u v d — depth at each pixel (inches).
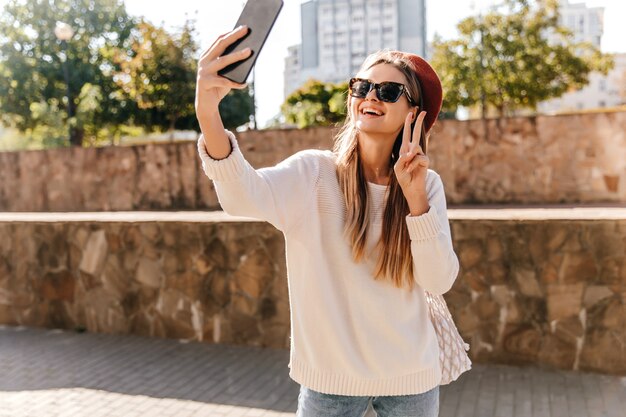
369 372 60.4
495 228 174.1
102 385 167.8
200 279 206.2
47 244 227.9
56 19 1106.7
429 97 64.1
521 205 278.4
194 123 991.0
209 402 154.3
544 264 170.7
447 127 309.6
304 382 62.3
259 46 50.3
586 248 167.5
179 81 890.1
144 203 357.7
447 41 790.5
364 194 60.3
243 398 156.6
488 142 305.6
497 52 768.9
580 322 168.6
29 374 178.1
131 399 157.5
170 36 879.7
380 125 60.1
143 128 1041.5
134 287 215.8
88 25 1111.6
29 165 381.4
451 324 68.0
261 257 198.5
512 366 173.8
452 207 272.8
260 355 191.0
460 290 177.6
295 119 860.6
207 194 345.1
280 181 59.1
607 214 179.3
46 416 147.0
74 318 225.5
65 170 374.0
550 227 169.8
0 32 1114.1
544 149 299.4
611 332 166.1
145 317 214.8
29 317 232.1
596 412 141.7
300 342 62.6
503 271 173.9
